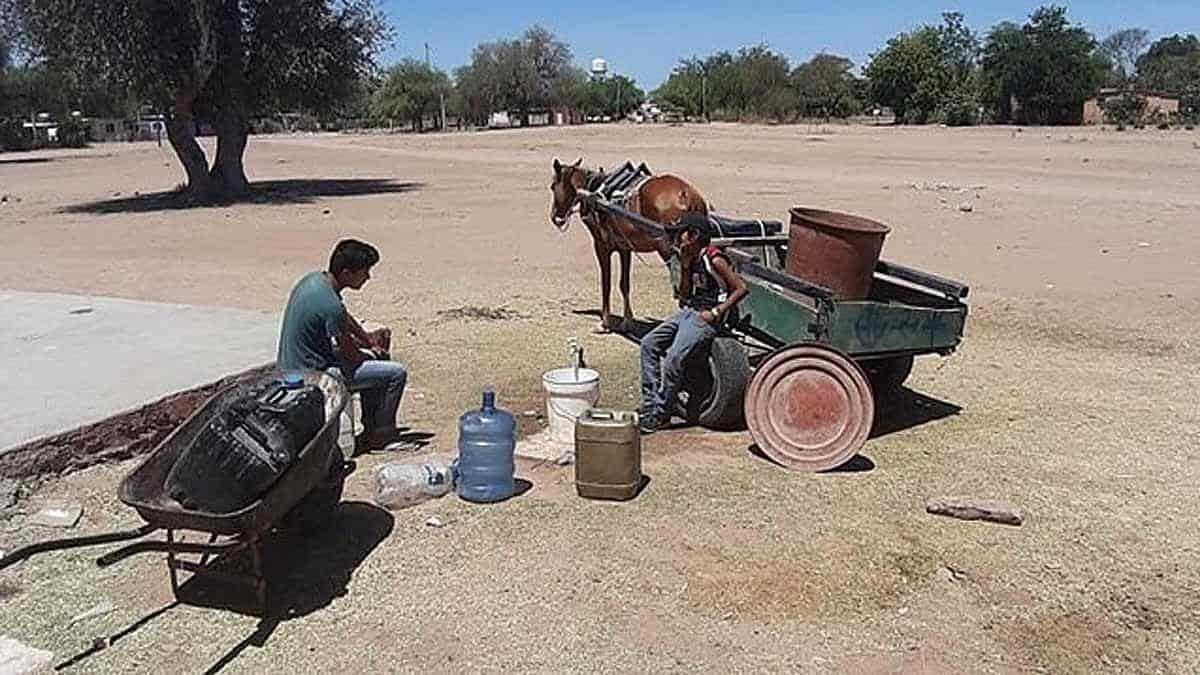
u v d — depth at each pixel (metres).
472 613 4.63
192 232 20.30
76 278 14.19
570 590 4.84
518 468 6.47
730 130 74.44
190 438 4.83
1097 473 6.39
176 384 6.77
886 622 4.55
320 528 5.43
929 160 37.34
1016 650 4.35
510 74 112.31
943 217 19.75
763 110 110.69
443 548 5.29
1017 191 24.81
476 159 44.25
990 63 87.50
